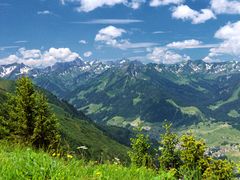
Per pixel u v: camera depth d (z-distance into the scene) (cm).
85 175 800
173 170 808
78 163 859
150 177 819
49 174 754
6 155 929
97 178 781
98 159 908
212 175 808
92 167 854
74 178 761
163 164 864
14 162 812
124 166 905
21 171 750
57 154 922
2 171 743
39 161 821
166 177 792
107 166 870
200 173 802
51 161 824
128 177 816
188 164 820
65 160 905
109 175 809
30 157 853
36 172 748
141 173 845
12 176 731
